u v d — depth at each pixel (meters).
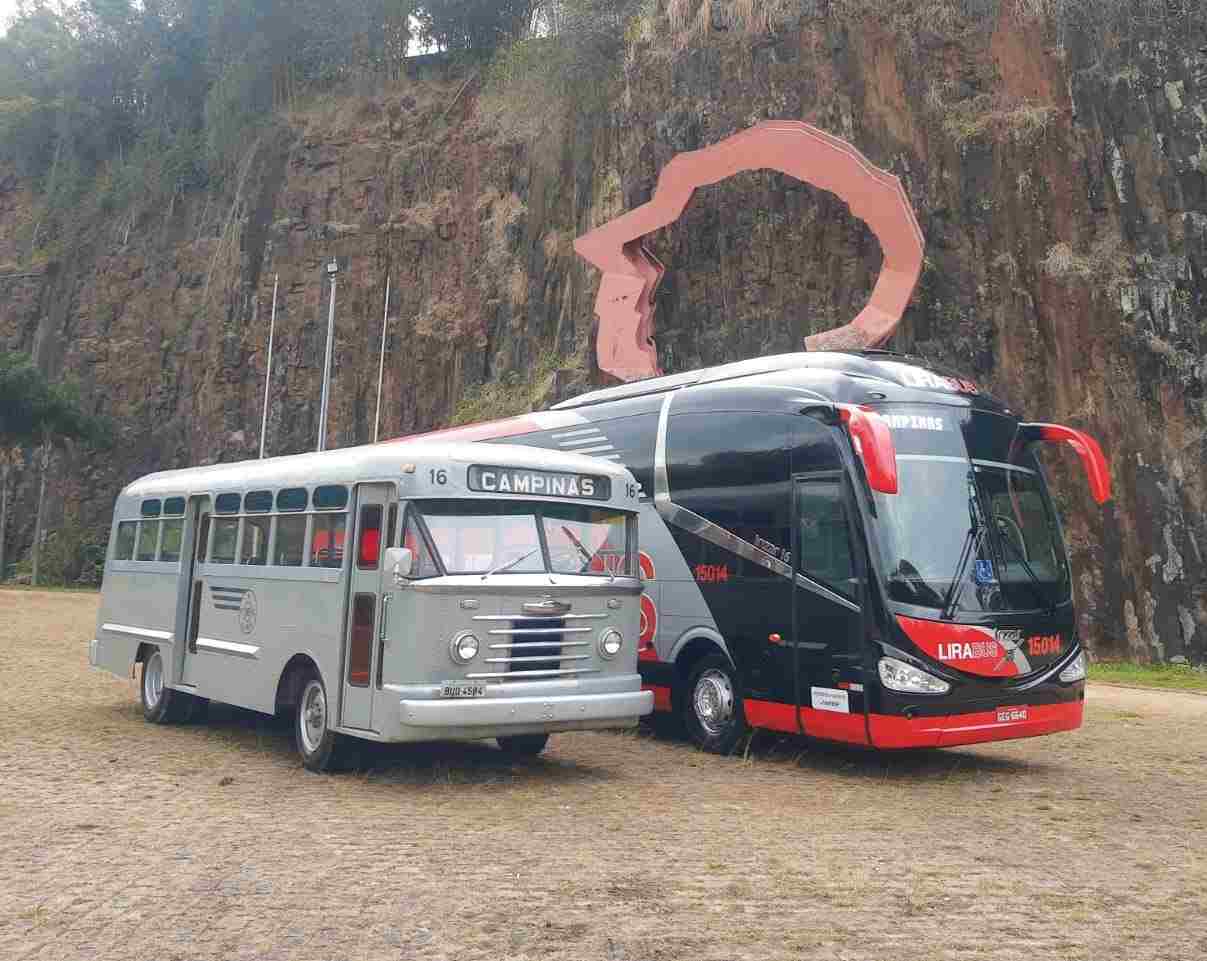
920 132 28.12
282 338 46.12
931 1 29.22
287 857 6.43
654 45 33.62
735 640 10.83
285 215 47.84
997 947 5.07
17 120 59.31
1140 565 23.66
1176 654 22.83
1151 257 25.36
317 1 50.94
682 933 5.16
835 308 28.17
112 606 13.26
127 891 5.68
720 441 11.42
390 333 43.69
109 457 49.94
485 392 38.03
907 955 4.93
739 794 8.90
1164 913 5.69
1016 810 8.48
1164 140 25.86
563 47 37.44
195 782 8.73
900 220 24.89
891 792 9.15
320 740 9.25
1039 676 9.73
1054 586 10.16
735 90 30.95
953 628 9.33
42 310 55.00
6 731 10.91
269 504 10.40
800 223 29.09
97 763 9.39
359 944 4.91
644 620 12.11
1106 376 24.97
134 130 58.19
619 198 33.50
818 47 29.88
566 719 8.81
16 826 7.04
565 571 9.20
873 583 9.45
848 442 9.94
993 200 26.98
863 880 6.22
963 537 9.73
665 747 11.48
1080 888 6.17
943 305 26.52
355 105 48.44
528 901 5.62
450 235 43.53
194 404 48.56
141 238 53.72
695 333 30.00
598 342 28.89
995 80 28.12
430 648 8.36
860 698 9.41
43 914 5.27
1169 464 23.98
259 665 10.12
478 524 8.87
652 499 12.18
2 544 47.78
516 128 42.22
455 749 10.73
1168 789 9.50
